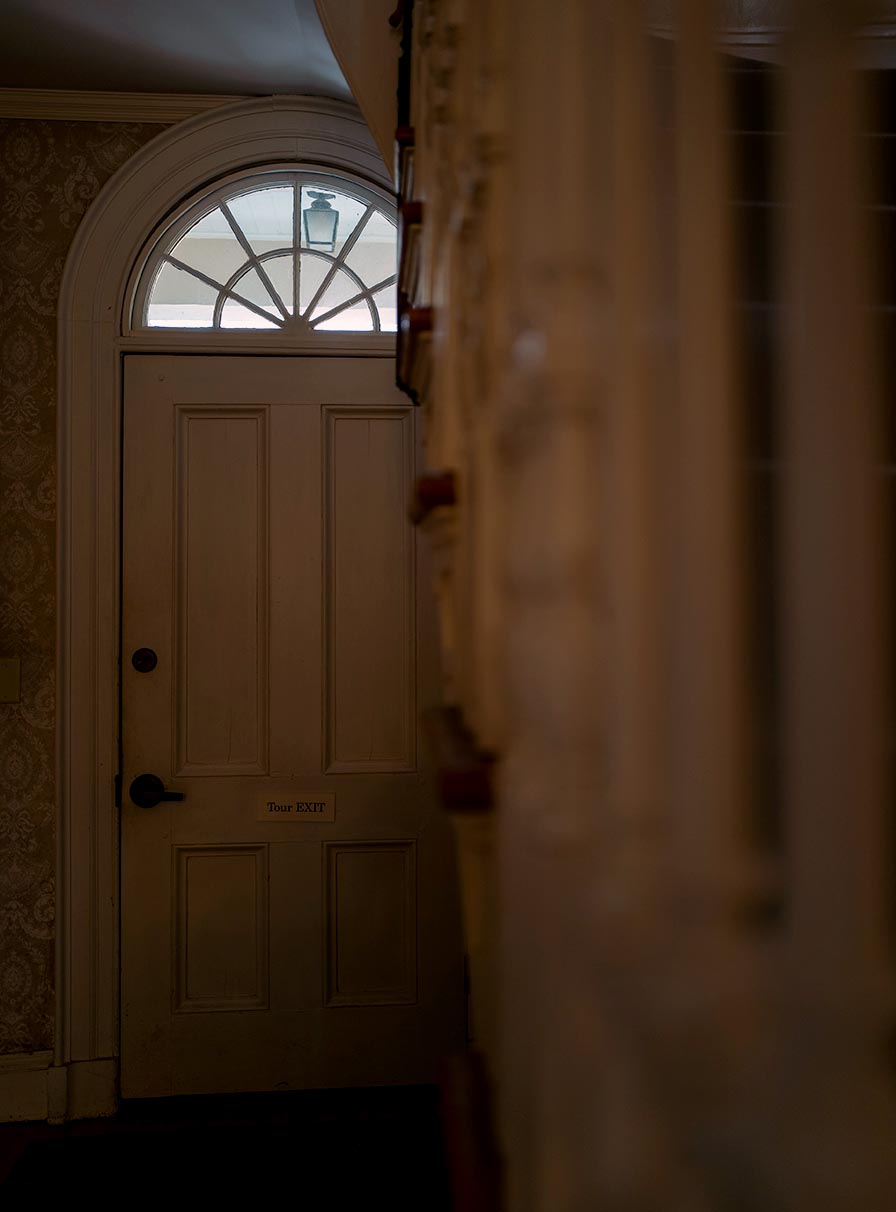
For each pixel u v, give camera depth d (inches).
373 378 108.4
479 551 35.8
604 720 23.0
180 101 107.6
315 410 107.8
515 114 31.1
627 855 21.4
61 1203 84.6
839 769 19.3
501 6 32.1
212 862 105.2
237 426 107.5
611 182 27.1
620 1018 20.6
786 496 20.9
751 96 65.1
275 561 106.6
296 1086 104.2
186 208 108.2
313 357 108.1
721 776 20.6
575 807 22.7
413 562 108.0
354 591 107.7
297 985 104.9
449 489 41.6
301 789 105.8
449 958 106.2
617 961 20.5
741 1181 19.6
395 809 106.5
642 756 21.7
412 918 106.3
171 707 105.0
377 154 109.1
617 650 22.2
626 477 22.1
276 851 105.4
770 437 42.3
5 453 105.0
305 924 105.3
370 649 107.4
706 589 20.8
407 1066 105.3
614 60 24.3
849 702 19.2
